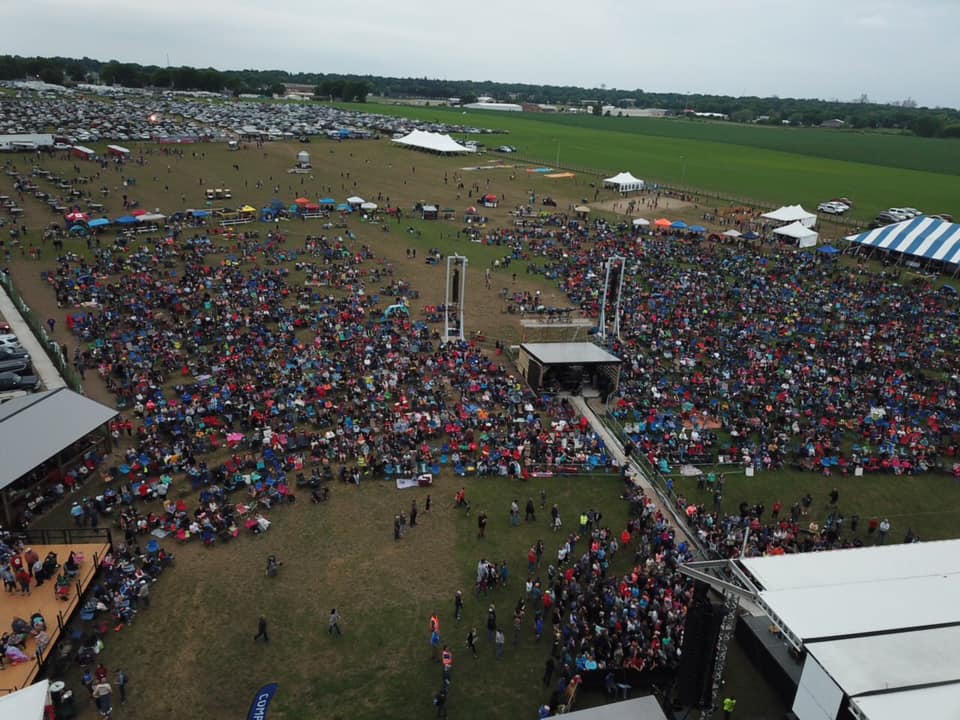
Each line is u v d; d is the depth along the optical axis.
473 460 44.31
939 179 188.38
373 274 82.44
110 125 183.25
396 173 156.25
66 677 27.05
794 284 85.62
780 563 26.23
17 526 35.16
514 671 28.62
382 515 38.75
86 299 67.12
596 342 63.47
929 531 40.50
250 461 41.56
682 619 30.62
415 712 26.38
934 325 73.00
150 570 32.69
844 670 21.44
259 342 58.91
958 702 20.61
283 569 34.03
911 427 51.31
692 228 109.25
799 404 53.66
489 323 69.81
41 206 102.62
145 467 40.12
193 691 26.78
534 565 34.88
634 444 46.81
